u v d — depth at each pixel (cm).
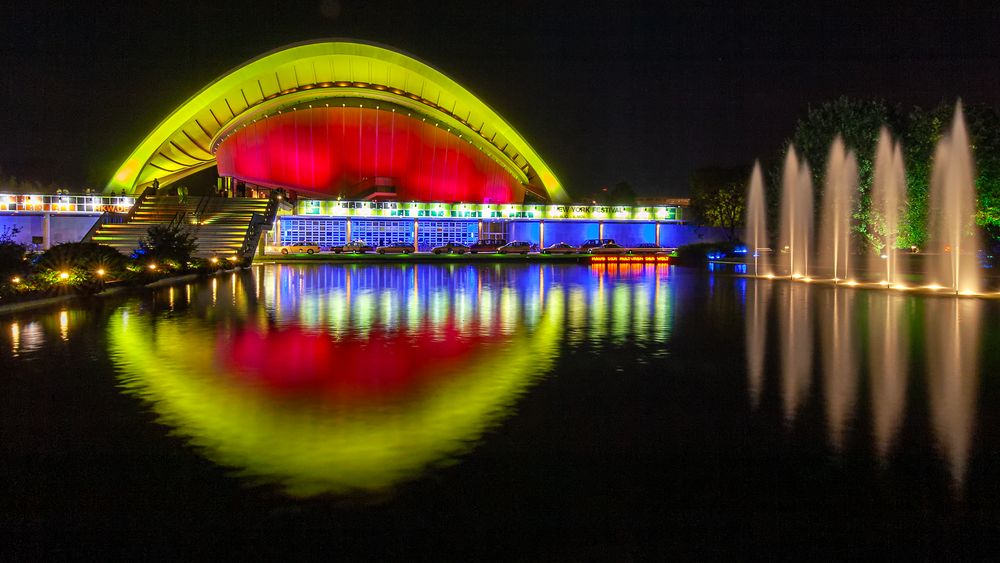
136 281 2202
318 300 1841
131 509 447
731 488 482
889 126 2956
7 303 1598
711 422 645
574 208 5859
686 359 971
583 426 632
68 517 436
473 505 452
